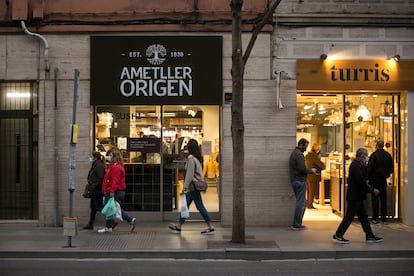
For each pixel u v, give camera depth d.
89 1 12.77
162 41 12.82
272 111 12.78
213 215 13.13
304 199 12.23
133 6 12.77
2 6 12.80
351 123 13.72
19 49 12.82
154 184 13.18
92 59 12.79
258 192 12.76
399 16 12.88
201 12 12.73
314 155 14.22
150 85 12.82
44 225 12.76
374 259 10.02
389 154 13.08
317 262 9.73
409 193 13.02
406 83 12.95
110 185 11.57
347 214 10.80
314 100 13.94
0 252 9.99
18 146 13.06
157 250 10.05
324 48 12.89
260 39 12.81
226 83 12.82
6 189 13.10
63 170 12.80
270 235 11.62
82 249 10.16
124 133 13.17
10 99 13.07
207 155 13.14
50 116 12.78
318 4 12.84
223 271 8.92
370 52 12.93
